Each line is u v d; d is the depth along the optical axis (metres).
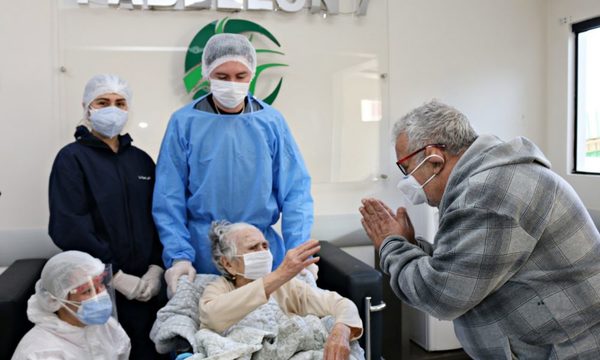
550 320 1.10
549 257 1.09
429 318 2.64
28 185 2.51
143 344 2.03
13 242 2.48
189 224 2.05
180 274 1.84
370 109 2.89
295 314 1.78
